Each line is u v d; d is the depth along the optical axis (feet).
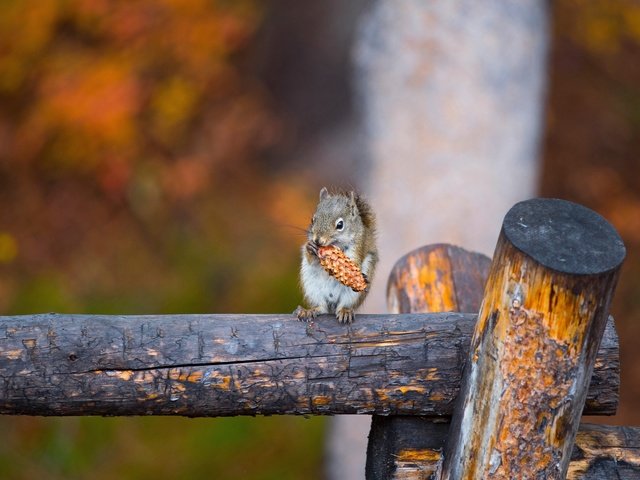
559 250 15.84
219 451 41.32
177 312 47.67
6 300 47.55
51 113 48.08
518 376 16.08
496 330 16.25
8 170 51.60
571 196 54.08
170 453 41.27
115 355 17.63
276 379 17.84
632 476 18.15
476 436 16.75
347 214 23.24
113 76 48.60
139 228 51.47
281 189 54.75
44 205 51.55
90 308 47.47
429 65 41.37
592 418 45.21
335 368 17.90
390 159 42.22
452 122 41.19
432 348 18.01
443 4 41.16
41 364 17.53
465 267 24.08
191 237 51.21
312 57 61.98
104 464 40.81
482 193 41.24
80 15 48.80
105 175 49.34
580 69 58.08
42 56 49.29
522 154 42.22
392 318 18.40
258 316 18.35
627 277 52.26
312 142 60.13
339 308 18.95
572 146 55.62
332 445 41.27
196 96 51.11
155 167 50.37
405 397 17.98
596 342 16.12
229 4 52.19
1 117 50.08
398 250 41.65
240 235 51.67
